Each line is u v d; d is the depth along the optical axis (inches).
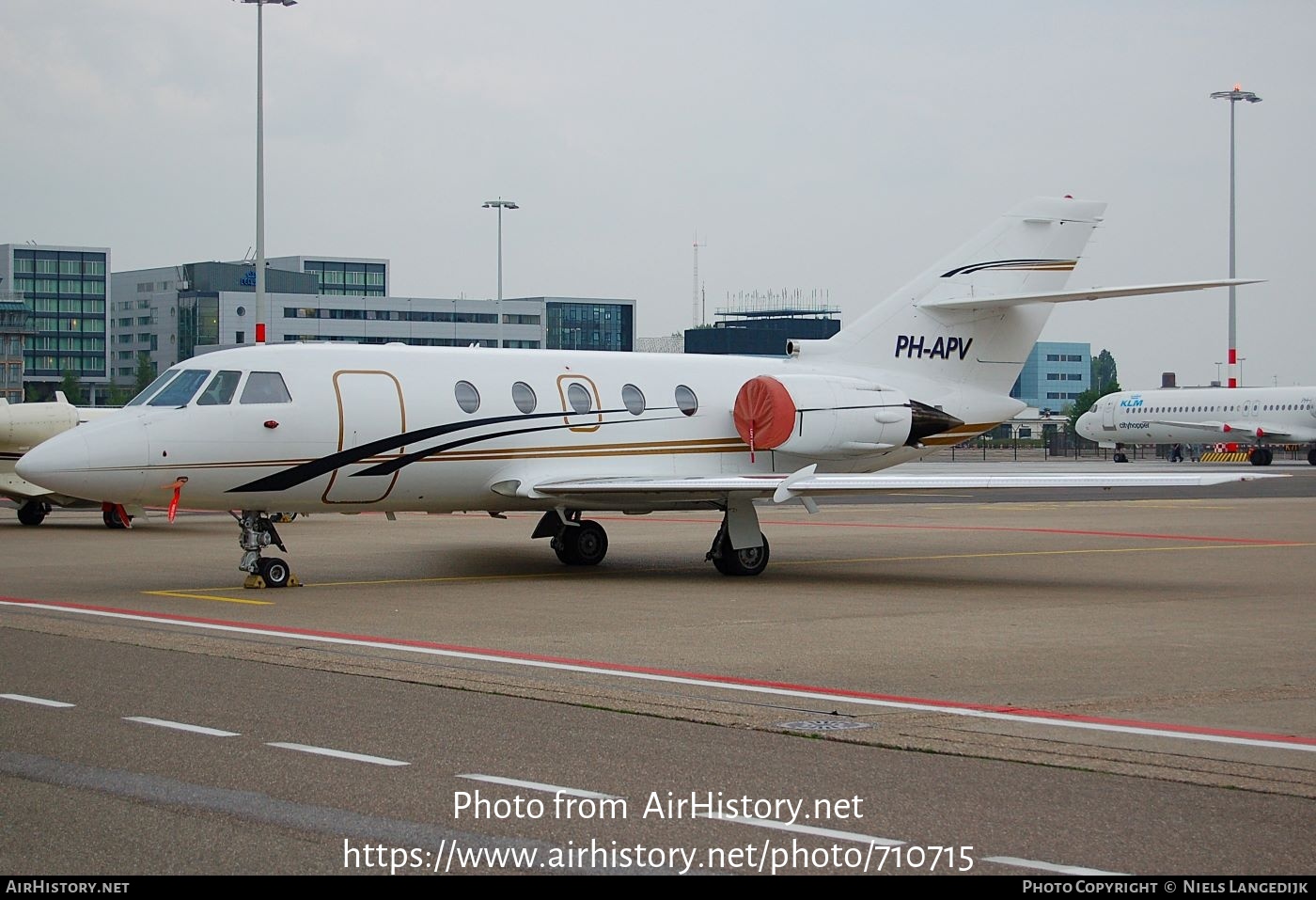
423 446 779.4
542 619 613.6
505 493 819.4
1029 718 400.2
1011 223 975.0
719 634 569.9
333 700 416.5
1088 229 998.4
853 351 956.6
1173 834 283.3
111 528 1235.9
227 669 470.9
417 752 349.4
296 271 5423.2
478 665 484.7
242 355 745.0
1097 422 2987.2
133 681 446.9
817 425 890.1
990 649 534.9
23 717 390.0
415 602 674.8
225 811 297.6
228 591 722.8
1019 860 268.5
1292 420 2775.6
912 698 430.6
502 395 816.9
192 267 5039.4
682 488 779.4
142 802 303.7
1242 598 716.0
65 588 733.9
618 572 841.5
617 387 867.4
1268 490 2117.4
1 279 5615.2
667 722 387.5
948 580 803.4
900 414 928.9
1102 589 759.7
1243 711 412.2
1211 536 1163.9
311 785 317.4
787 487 757.3
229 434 721.0
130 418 711.7
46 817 292.5
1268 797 310.3
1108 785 320.8
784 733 375.6
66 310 5664.4
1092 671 483.2
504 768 334.3
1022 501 1795.0
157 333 5137.8
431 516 1405.0
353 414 756.6
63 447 691.4
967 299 952.3
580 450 842.8
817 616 631.8
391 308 4648.1
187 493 717.3
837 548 1035.3
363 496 775.1
